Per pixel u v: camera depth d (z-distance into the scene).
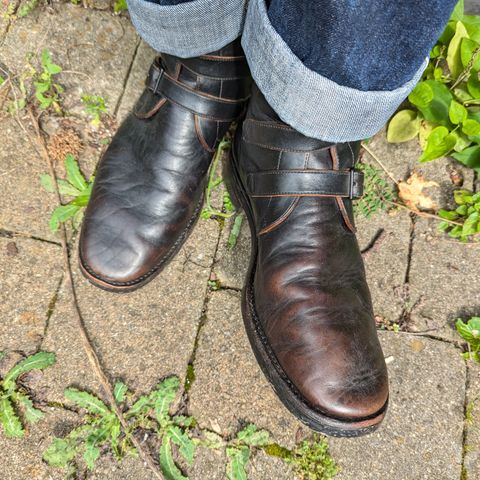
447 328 1.18
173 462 1.01
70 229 1.17
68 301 1.11
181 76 0.97
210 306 1.14
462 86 1.33
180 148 1.01
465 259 1.25
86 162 1.25
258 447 1.04
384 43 0.64
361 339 0.91
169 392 1.05
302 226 0.92
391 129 1.33
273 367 0.95
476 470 1.06
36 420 1.01
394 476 1.04
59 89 1.29
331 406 0.87
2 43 1.33
